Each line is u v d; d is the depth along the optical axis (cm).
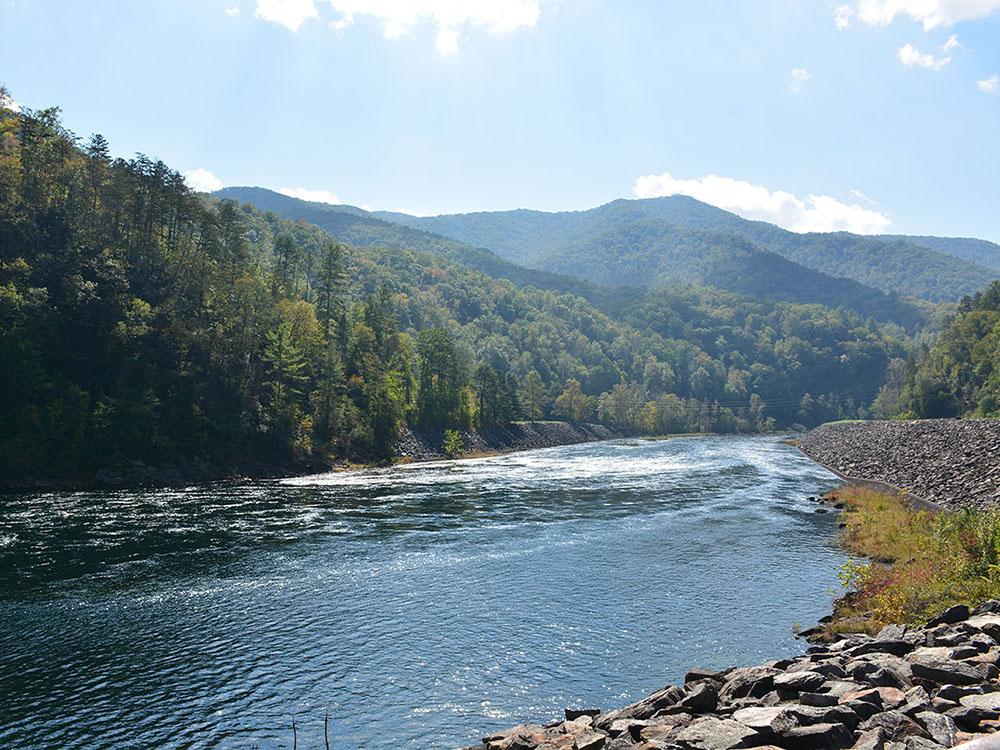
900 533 4356
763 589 3494
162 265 9962
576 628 2953
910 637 2045
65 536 4547
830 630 2717
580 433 18725
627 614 3123
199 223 11562
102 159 10631
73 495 6269
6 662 2597
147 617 3084
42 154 10012
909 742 1175
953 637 1847
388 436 11825
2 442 6606
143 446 7650
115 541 4447
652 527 5056
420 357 16062
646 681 2419
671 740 1407
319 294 14175
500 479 8156
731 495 6744
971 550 2989
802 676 1611
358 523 5169
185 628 2958
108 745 2028
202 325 9450
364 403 11912
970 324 17062
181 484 7344
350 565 3953
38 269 8112
